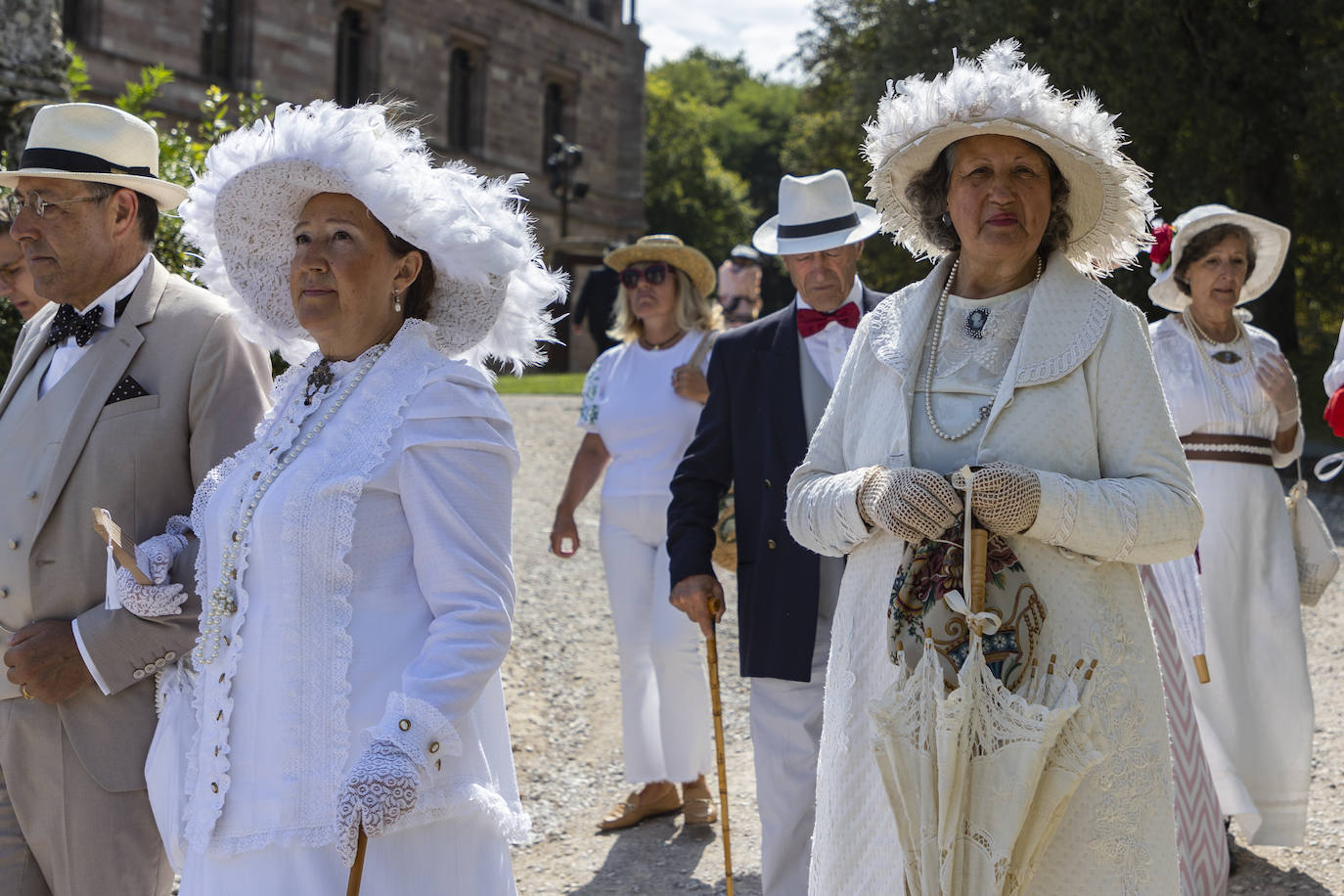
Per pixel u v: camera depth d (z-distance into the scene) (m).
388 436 2.55
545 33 36.59
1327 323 25.03
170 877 3.43
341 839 2.27
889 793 2.44
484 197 2.79
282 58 28.73
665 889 4.59
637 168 40.09
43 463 3.34
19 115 6.80
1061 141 2.63
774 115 79.31
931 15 21.80
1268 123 19.38
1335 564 4.92
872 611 2.74
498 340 2.88
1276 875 4.50
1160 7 18.19
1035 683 2.45
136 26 26.03
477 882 2.50
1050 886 2.47
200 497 2.80
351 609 2.50
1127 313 2.66
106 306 3.43
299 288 2.67
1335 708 6.07
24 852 3.40
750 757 5.91
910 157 2.84
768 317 4.36
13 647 3.20
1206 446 4.79
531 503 10.88
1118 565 2.57
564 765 5.89
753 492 4.16
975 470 2.46
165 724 3.03
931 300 2.86
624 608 5.26
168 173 5.85
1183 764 4.23
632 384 5.43
